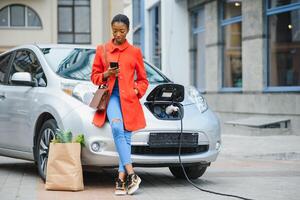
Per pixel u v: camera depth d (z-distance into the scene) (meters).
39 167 8.58
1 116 9.66
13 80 9.02
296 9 18.36
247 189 8.19
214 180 9.12
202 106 8.66
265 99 19.41
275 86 19.41
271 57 19.61
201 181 9.00
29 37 40.66
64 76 8.66
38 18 40.69
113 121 7.53
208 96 23.59
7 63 10.09
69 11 41.34
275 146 14.18
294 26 18.44
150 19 33.94
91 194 7.58
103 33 41.38
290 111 18.19
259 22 19.92
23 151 9.16
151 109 8.18
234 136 17.58
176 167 9.16
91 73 8.06
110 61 7.66
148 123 7.87
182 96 8.41
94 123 7.69
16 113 9.23
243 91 20.97
